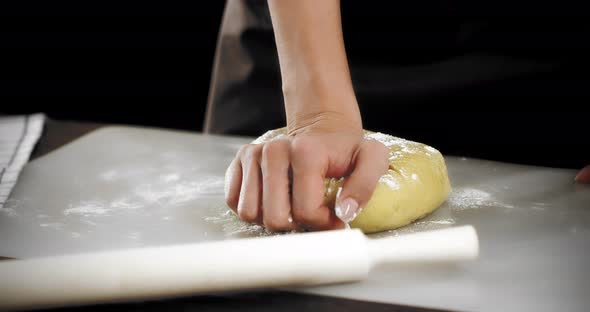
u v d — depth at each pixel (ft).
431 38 4.17
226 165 3.70
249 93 4.67
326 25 2.91
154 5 8.05
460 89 4.09
